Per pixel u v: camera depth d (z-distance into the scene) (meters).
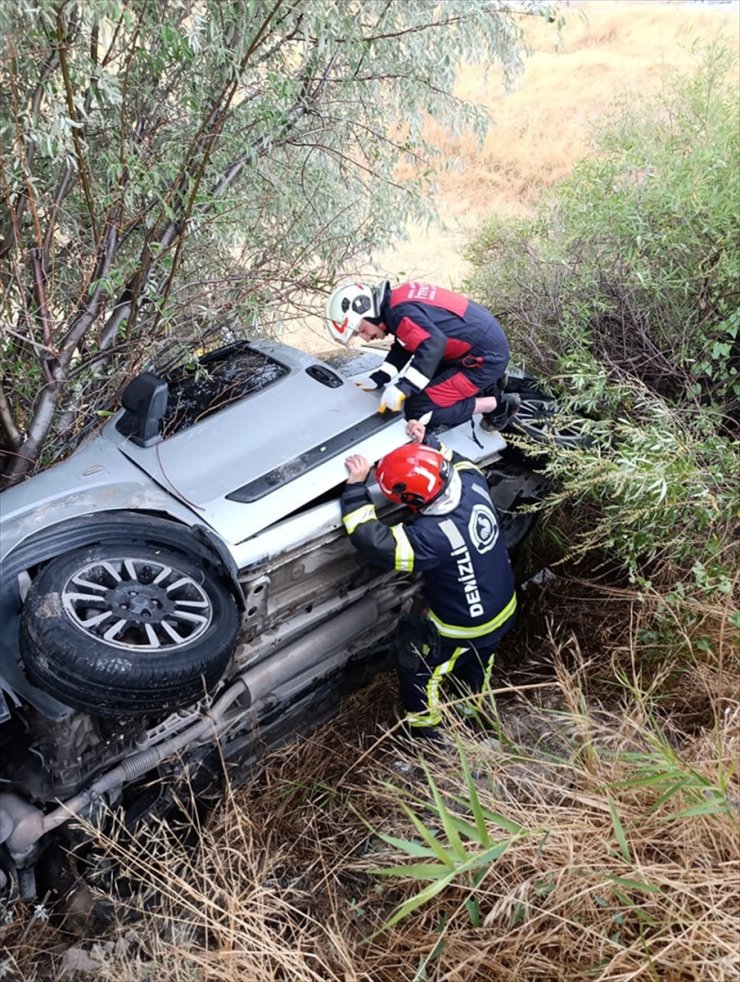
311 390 3.34
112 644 2.32
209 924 2.60
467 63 4.23
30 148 3.35
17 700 2.42
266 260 4.12
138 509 2.82
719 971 2.00
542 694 3.53
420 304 3.39
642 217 4.15
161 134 3.61
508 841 2.23
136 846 2.77
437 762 3.16
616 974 2.13
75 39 3.13
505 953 2.22
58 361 3.54
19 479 3.61
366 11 3.78
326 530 2.99
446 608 3.22
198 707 2.80
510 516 4.04
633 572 3.34
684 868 2.25
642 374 4.26
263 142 3.70
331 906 2.63
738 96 4.54
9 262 3.60
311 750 3.36
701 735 2.88
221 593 2.68
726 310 3.87
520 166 7.89
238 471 3.00
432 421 3.50
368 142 4.34
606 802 2.45
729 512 3.23
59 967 2.59
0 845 2.56
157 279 3.99
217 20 3.27
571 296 4.46
